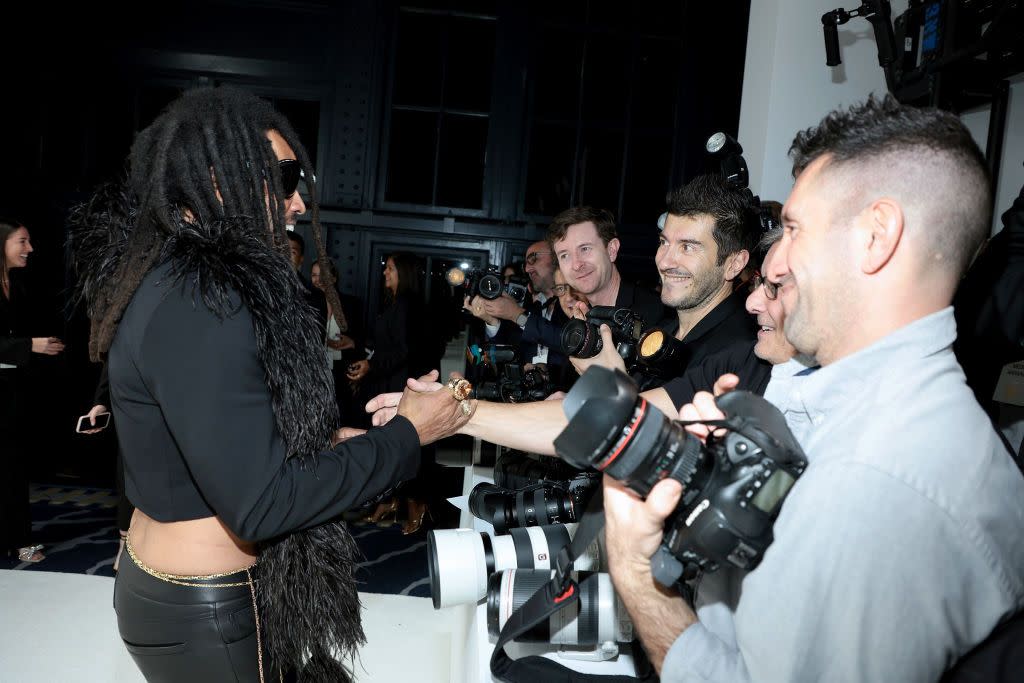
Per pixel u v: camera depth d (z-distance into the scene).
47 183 4.82
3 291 3.45
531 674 1.18
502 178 4.88
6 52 4.69
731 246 1.83
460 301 4.87
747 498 0.74
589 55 4.85
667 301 1.89
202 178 1.17
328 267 1.44
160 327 1.05
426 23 4.87
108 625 2.82
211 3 4.79
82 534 3.84
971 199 0.75
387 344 4.38
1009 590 0.72
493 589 1.25
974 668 0.73
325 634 1.21
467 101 4.90
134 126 4.86
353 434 1.53
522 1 4.80
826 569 0.70
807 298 0.80
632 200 4.92
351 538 1.26
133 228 1.17
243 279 1.07
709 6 4.80
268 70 4.83
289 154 1.30
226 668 1.17
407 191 4.96
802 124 3.27
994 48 2.41
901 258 0.75
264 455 1.06
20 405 3.35
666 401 1.46
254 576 1.21
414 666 2.63
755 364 1.39
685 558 0.78
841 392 0.79
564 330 1.68
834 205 0.78
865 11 2.94
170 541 1.16
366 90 4.85
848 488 0.70
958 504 0.69
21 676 2.41
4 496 3.30
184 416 1.04
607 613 1.19
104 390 3.22
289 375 1.10
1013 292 1.72
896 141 0.75
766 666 0.73
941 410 0.73
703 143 4.85
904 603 0.68
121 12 4.77
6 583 3.16
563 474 1.72
